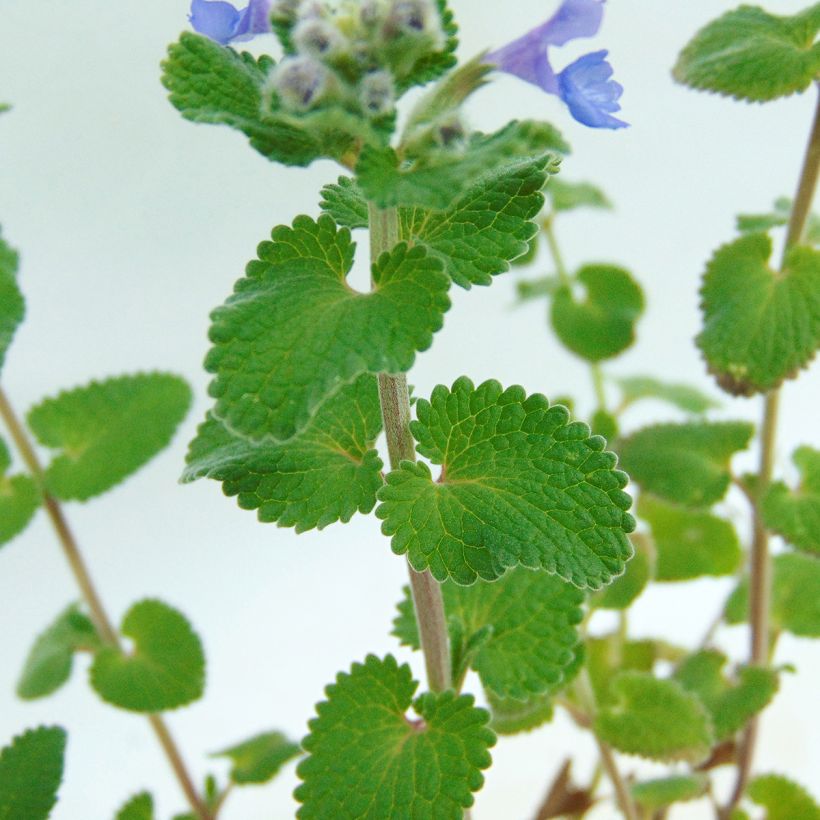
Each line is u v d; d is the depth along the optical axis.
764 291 0.37
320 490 0.33
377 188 0.31
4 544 0.38
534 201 0.32
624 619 0.42
